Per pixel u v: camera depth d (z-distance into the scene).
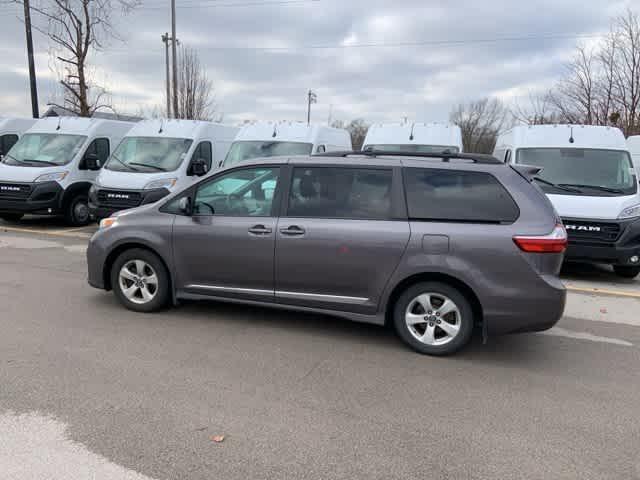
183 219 4.99
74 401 3.36
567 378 4.05
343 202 4.57
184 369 3.94
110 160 10.30
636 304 6.36
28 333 4.55
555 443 3.08
